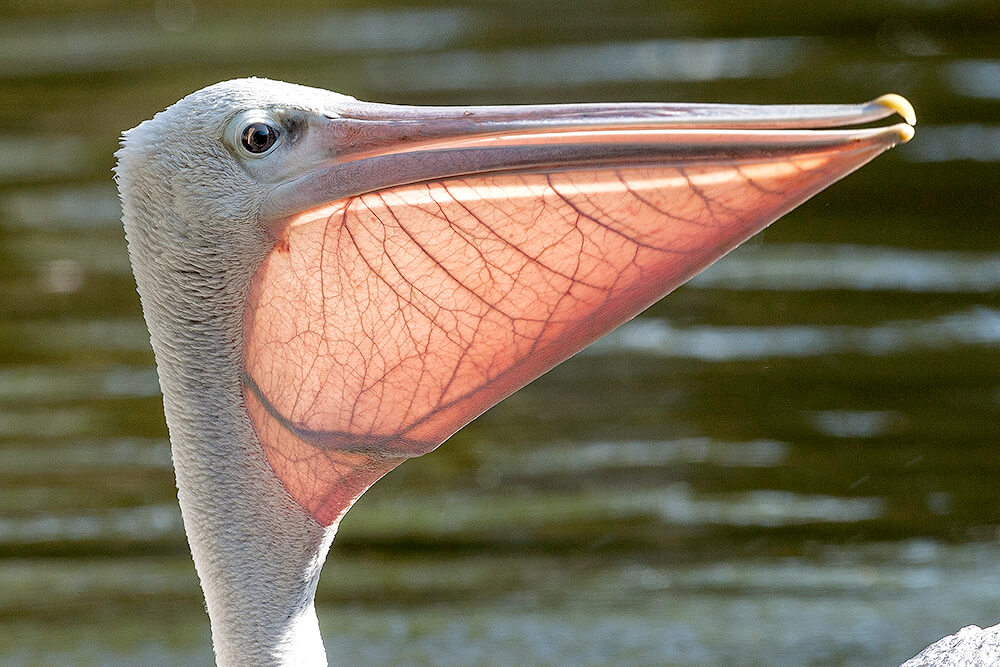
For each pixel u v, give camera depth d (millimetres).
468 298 6180
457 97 21422
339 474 6598
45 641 10680
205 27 27219
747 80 21766
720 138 5691
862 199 19062
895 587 11156
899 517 12211
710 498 12711
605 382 15062
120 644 10664
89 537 12445
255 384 6578
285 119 6355
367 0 28406
